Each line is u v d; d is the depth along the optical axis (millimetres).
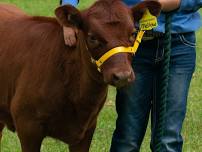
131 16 9531
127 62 9023
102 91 10117
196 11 10859
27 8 38906
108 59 9055
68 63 10203
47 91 10328
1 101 11477
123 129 11047
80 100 10234
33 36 11008
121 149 11141
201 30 32594
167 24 10273
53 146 14047
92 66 9617
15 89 10953
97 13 9281
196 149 14000
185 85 10859
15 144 14195
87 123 10586
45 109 10406
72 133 10633
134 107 10906
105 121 15992
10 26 11656
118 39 9086
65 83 10242
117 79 8820
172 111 10867
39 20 11430
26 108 10594
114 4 9344
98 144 14203
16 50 11094
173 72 10797
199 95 19266
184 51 10750
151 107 11219
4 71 11188
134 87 10820
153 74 10914
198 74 22250
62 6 9555
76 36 10156
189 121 16219
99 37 9133
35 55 10711
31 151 10773
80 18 9453
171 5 10188
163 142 10945
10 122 11773
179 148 11094
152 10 9766
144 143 14312
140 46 10703
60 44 10430
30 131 10633
